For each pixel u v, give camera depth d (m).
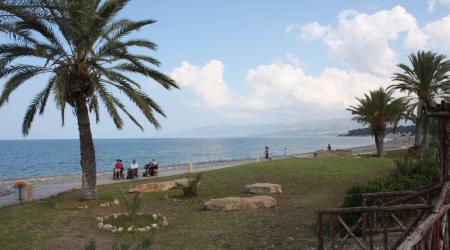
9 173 57.06
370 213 8.23
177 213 14.95
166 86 18.22
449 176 5.63
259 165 29.48
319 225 7.30
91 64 16.50
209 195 19.02
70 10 12.04
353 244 9.70
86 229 12.32
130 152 130.88
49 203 17.34
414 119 43.59
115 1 16.06
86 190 17.28
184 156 103.56
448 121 5.62
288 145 192.62
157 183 20.94
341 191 18.78
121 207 16.19
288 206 15.79
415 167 18.33
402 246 4.01
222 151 136.25
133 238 11.25
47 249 10.22
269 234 11.51
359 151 65.38
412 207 6.28
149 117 17.47
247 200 15.42
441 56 38.44
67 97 16.88
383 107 38.00
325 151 44.88
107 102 17.30
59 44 16.17
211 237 11.34
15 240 11.20
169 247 10.39
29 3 11.30
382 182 12.61
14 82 15.62
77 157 103.81
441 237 5.17
